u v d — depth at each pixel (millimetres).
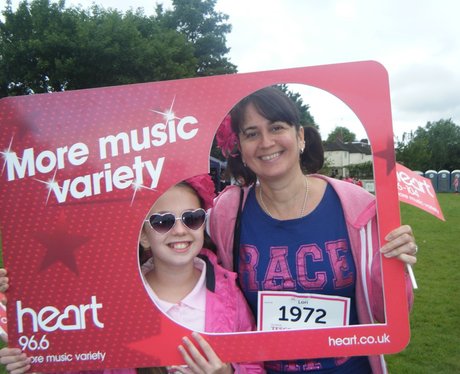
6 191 1761
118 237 1741
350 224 1838
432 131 60031
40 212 1756
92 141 1746
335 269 1837
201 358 1703
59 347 1766
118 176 1740
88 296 1753
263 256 1903
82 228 1747
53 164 1751
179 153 1737
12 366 1760
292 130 1841
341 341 1709
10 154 1759
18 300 1768
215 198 2117
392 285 1711
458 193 30531
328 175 2094
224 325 1852
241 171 2045
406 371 3732
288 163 1846
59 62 16609
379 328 1707
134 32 17703
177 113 1736
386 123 1707
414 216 14188
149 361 1750
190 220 1868
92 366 1758
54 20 18266
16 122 1757
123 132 1740
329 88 1722
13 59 17391
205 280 1972
